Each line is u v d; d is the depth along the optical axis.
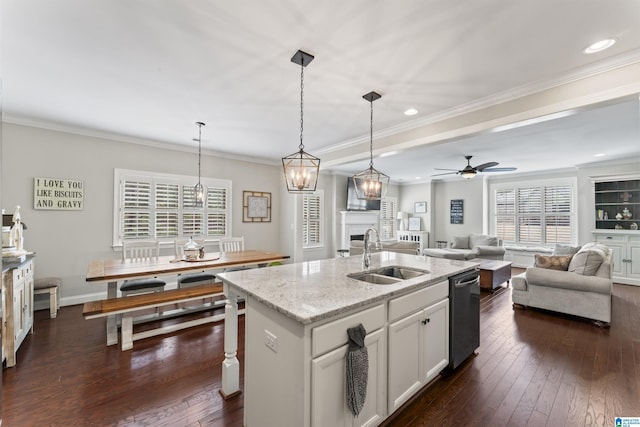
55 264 3.93
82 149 4.12
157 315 3.53
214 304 3.90
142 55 2.25
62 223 3.98
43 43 2.09
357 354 1.55
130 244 3.87
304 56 2.24
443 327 2.31
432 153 5.38
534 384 2.27
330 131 4.12
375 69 2.44
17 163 3.68
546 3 1.69
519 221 7.62
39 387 2.18
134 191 4.54
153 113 3.46
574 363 2.59
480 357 2.70
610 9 1.73
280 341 1.54
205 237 5.28
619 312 3.97
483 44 2.08
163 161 4.84
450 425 1.84
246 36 2.02
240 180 5.79
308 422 1.40
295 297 1.67
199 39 2.05
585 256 3.65
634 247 5.54
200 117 3.59
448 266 2.66
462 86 2.72
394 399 1.84
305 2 1.70
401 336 1.90
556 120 3.51
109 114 3.51
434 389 2.21
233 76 2.57
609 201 5.99
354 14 1.80
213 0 1.69
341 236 7.40
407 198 9.39
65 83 2.71
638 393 2.15
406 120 3.63
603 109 3.16
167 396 2.10
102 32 1.97
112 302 2.86
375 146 4.26
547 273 3.81
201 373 2.39
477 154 5.45
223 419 1.88
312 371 1.40
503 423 1.85
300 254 5.96
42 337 3.03
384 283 2.34
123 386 2.20
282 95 2.95
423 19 1.83
